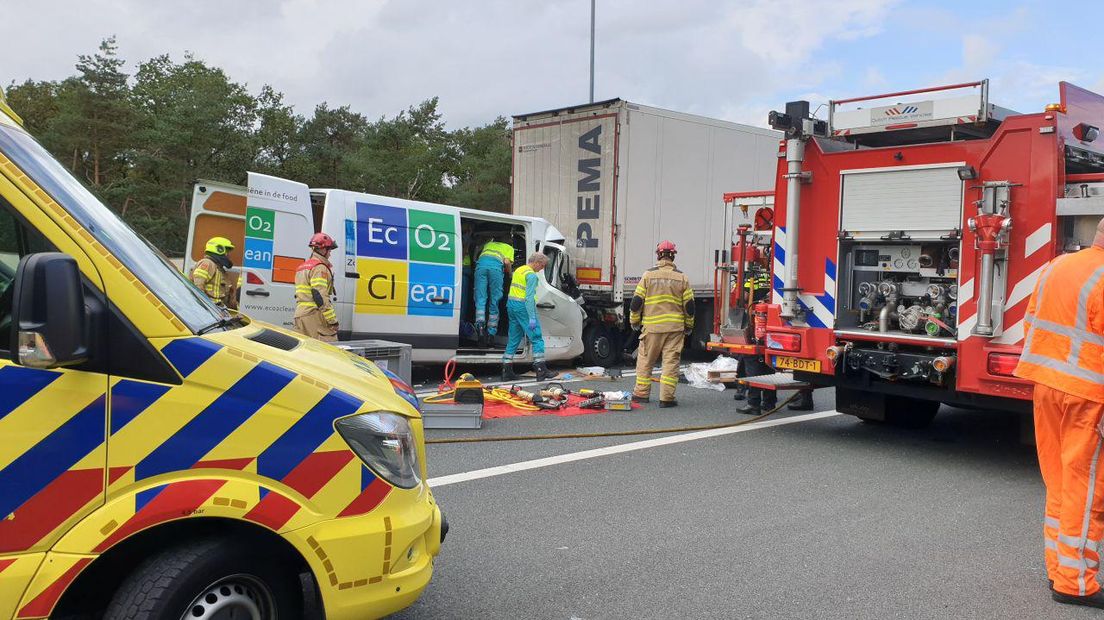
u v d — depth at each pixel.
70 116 39.22
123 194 38.44
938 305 6.90
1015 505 5.87
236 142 42.91
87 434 2.55
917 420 8.46
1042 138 6.24
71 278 2.39
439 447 7.25
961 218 6.67
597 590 4.22
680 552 4.79
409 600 3.07
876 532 5.21
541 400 9.09
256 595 2.88
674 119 13.07
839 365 7.43
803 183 7.67
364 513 2.94
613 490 6.02
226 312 3.60
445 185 54.00
